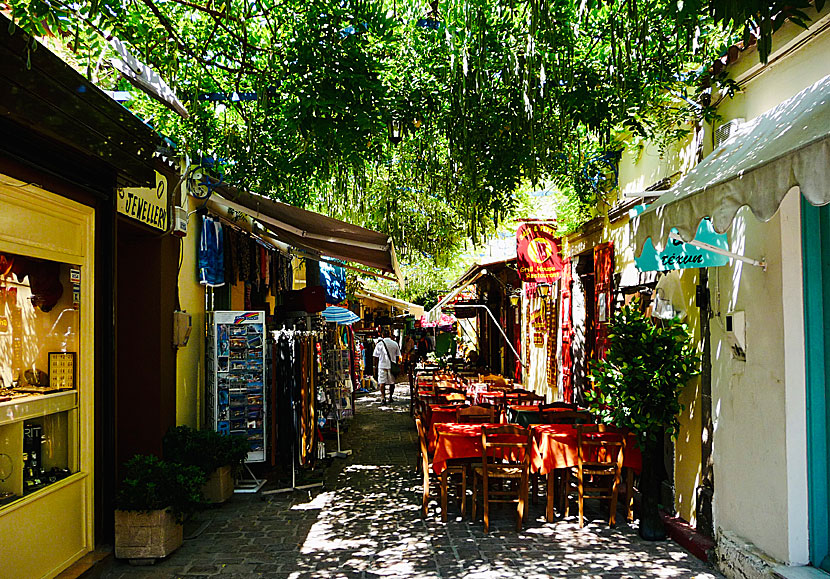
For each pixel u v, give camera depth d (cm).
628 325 684
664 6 536
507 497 830
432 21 653
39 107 444
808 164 331
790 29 514
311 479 912
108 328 611
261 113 710
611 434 710
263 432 897
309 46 570
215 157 765
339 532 690
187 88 620
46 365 536
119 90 678
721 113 641
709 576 565
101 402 601
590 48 631
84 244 581
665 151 780
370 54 625
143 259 785
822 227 516
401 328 3856
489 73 619
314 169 768
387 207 1200
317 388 1011
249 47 577
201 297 960
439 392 1245
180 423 857
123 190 670
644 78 646
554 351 1431
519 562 598
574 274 1267
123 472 768
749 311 564
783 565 509
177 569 579
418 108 694
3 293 483
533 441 725
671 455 725
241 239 1072
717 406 620
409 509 781
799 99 475
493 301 2369
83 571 537
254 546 643
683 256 629
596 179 992
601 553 622
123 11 527
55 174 526
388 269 1217
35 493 493
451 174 757
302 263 1841
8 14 472
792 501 509
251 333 904
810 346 512
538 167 671
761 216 372
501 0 543
